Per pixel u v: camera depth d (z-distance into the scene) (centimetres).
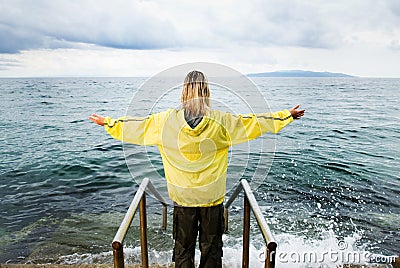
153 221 557
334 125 1562
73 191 720
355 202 656
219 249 254
